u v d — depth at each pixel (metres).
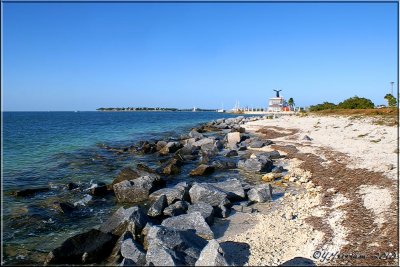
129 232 12.50
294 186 20.72
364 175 19.58
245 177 23.83
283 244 11.85
